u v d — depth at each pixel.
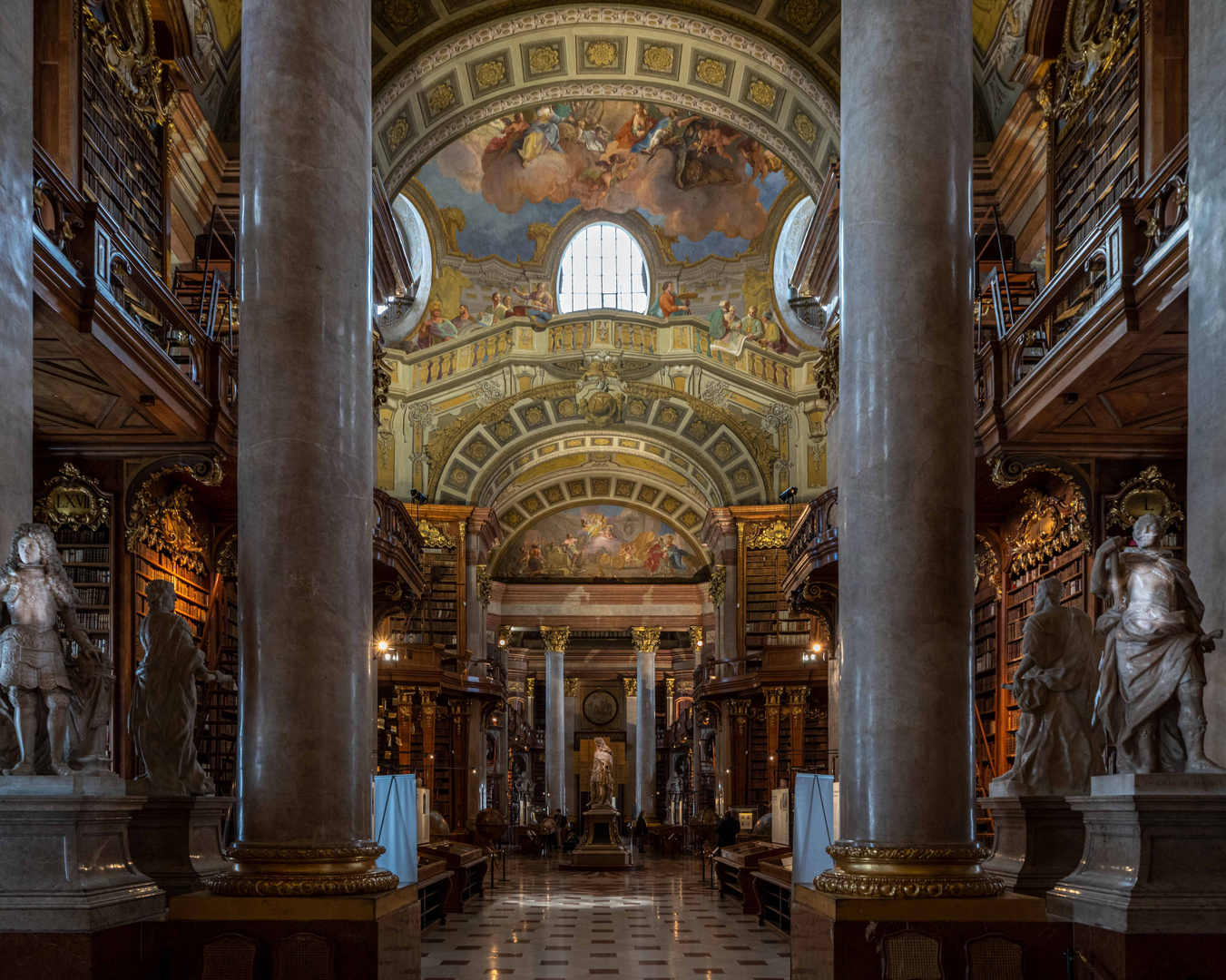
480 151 27.03
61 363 9.70
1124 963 5.39
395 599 16.86
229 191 15.54
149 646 8.15
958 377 6.68
